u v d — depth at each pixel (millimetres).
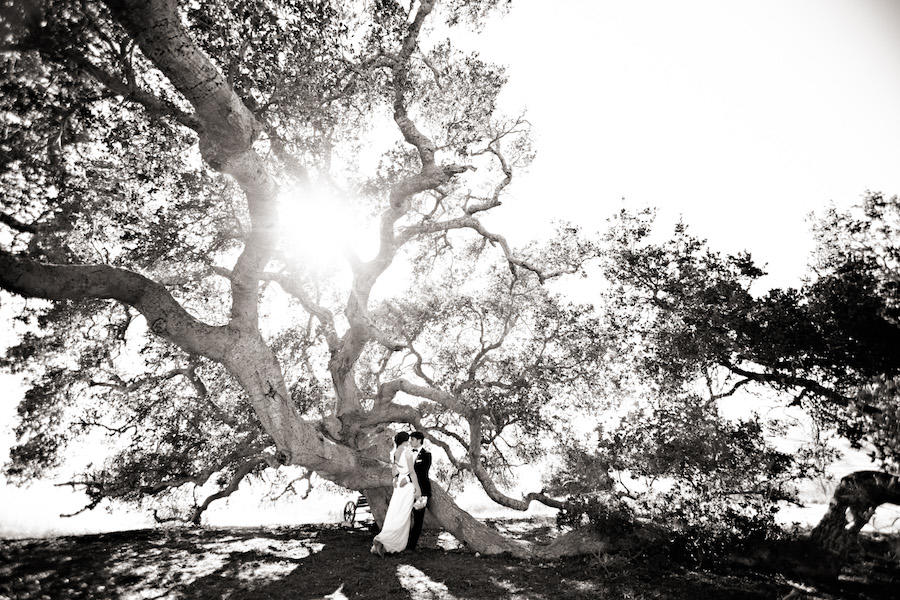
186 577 6113
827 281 7027
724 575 6324
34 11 5113
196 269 8930
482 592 5742
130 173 8188
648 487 7254
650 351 7957
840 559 6461
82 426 10734
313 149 8375
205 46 6887
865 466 9055
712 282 7340
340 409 10008
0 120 5898
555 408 10148
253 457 10547
